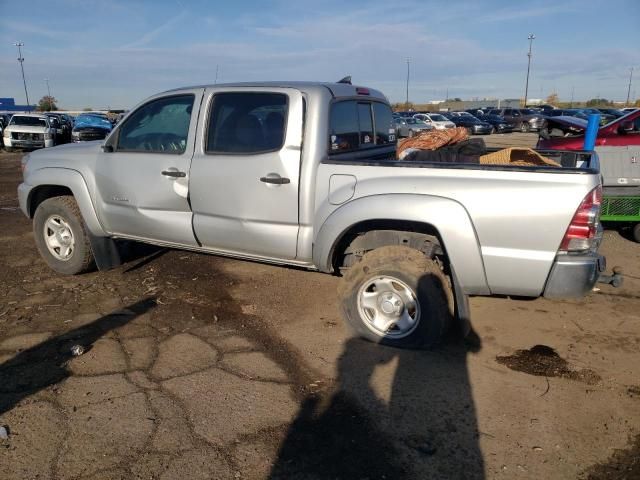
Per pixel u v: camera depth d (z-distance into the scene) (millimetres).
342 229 3904
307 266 4285
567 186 3389
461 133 5102
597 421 3131
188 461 2748
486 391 3432
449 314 3824
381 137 5348
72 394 3336
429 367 3727
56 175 5258
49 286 5195
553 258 3463
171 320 4457
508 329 4379
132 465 2713
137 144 4922
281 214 4199
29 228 7684
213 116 4480
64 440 2896
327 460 2771
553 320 4562
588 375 3650
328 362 3783
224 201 4406
